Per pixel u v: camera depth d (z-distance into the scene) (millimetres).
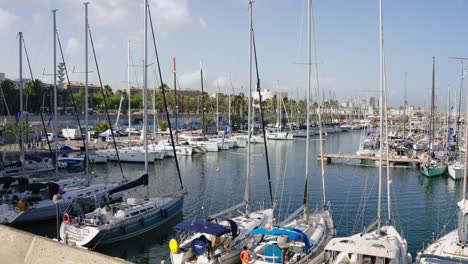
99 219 23172
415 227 28234
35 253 8234
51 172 42656
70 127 93438
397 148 63812
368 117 140250
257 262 16719
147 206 26266
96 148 63438
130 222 24000
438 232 27000
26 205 26656
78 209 24891
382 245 15688
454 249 18562
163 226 27031
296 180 45469
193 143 70562
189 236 20016
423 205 34500
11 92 86562
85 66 34375
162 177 47594
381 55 21938
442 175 48750
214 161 60812
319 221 22359
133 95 153375
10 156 51312
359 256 16062
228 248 18328
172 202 28250
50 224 27609
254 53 27750
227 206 33344
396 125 120875
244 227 21219
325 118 133875
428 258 16953
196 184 43125
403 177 48469
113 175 48844
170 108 123625
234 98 124688
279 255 16609
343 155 60375
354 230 26906
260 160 62219
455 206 34344
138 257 22859
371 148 74812
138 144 70188
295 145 85625
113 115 111500
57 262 7832
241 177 47406
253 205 33812
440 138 73062
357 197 36969
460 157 51094
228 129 89375
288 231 17375
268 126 111438
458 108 62875
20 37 38750
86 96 34188
